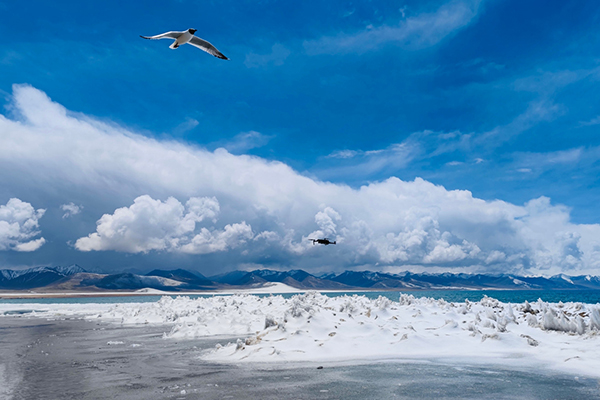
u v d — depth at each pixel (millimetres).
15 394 8578
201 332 19656
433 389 8375
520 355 11953
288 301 26938
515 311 20641
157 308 30328
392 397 7789
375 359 11883
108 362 12461
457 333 14891
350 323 15219
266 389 8570
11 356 13875
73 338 19219
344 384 8914
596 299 79875
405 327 15727
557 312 18000
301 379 9477
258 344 13516
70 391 8766
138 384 9320
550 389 8211
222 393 8305
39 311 48000
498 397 7688
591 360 10555
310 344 13344
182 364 11891
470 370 10219
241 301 30141
